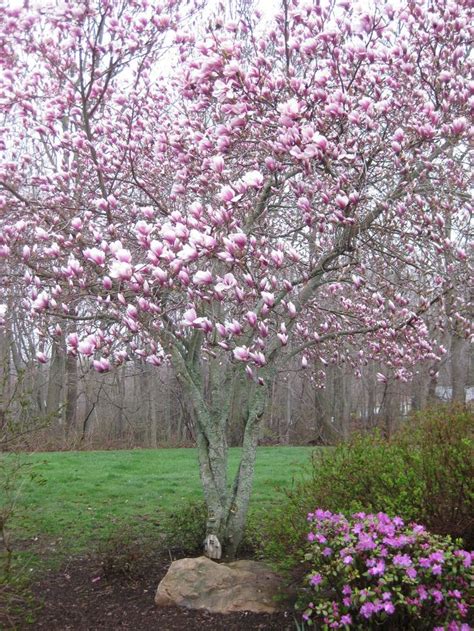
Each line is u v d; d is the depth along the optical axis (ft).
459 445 14.15
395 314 16.16
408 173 14.99
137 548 17.46
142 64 19.06
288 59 16.17
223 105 13.55
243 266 11.56
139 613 13.97
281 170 15.37
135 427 67.82
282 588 14.24
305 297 16.12
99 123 20.65
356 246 14.32
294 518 14.65
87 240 16.99
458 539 11.19
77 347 13.04
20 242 16.85
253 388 17.66
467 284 15.61
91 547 19.04
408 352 19.77
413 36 16.35
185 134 18.39
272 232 19.15
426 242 15.16
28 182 21.12
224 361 18.19
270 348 16.33
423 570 10.30
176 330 15.94
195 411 17.10
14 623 13.51
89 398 55.31
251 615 13.50
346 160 14.46
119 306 14.70
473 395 63.62
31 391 14.39
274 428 65.77
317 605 11.82
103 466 34.81
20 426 14.25
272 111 14.26
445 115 15.07
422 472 14.03
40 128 19.74
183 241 12.24
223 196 11.91
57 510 23.48
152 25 18.34
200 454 17.08
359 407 64.44
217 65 13.75
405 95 15.97
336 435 55.77
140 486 28.40
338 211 13.25
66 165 20.70
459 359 46.47
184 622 13.39
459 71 15.70
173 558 17.38
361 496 14.33
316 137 12.41
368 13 14.02
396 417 45.68
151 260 12.15
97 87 19.98
